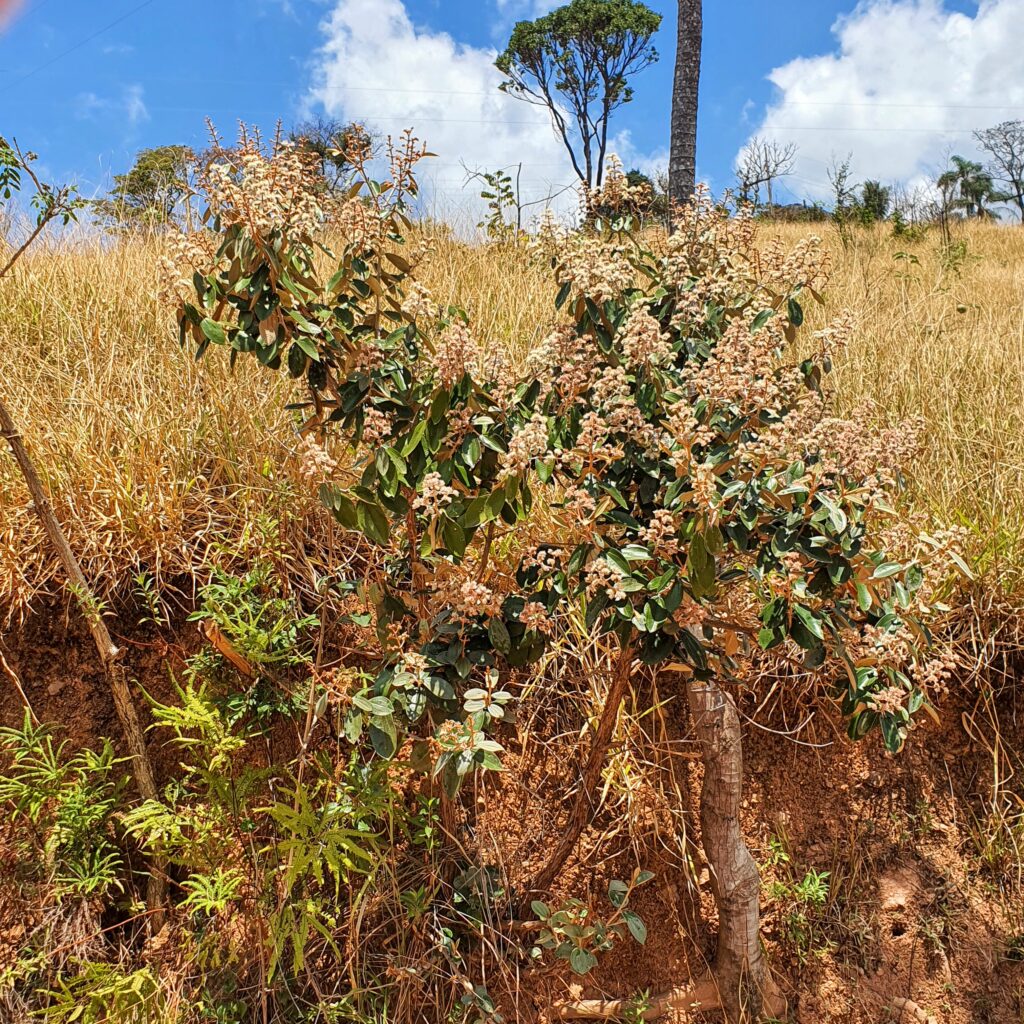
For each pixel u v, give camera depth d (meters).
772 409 2.09
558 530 2.67
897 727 2.03
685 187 4.23
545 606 2.05
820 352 2.33
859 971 2.67
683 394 1.99
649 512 2.01
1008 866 2.79
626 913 2.40
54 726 2.44
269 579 2.62
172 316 3.73
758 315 2.28
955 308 5.27
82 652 2.64
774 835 2.79
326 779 2.32
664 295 2.35
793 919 2.69
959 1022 2.62
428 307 2.12
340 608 2.71
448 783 1.83
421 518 1.92
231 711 2.44
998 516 3.10
